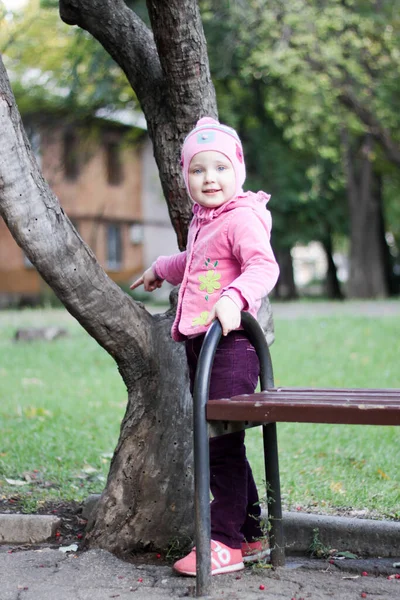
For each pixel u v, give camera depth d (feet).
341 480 14.78
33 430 19.62
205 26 52.70
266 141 73.41
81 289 10.11
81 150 73.51
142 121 68.49
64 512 12.69
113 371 31.76
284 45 55.36
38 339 41.98
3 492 13.83
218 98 64.44
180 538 10.81
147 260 114.62
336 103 67.26
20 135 9.54
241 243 9.60
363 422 7.98
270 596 8.82
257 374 10.10
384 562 10.46
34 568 9.97
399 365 30.12
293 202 83.97
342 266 191.42
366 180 85.15
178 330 9.96
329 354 33.63
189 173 10.02
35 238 9.61
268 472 10.05
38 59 63.46
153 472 10.93
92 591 9.05
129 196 111.14
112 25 12.19
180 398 11.11
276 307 64.69
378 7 62.39
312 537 11.11
